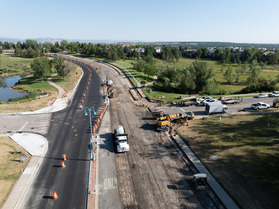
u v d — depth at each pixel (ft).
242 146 82.84
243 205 53.31
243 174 65.41
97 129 103.71
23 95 178.19
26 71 316.40
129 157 78.54
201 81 184.75
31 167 71.77
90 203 55.77
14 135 96.37
